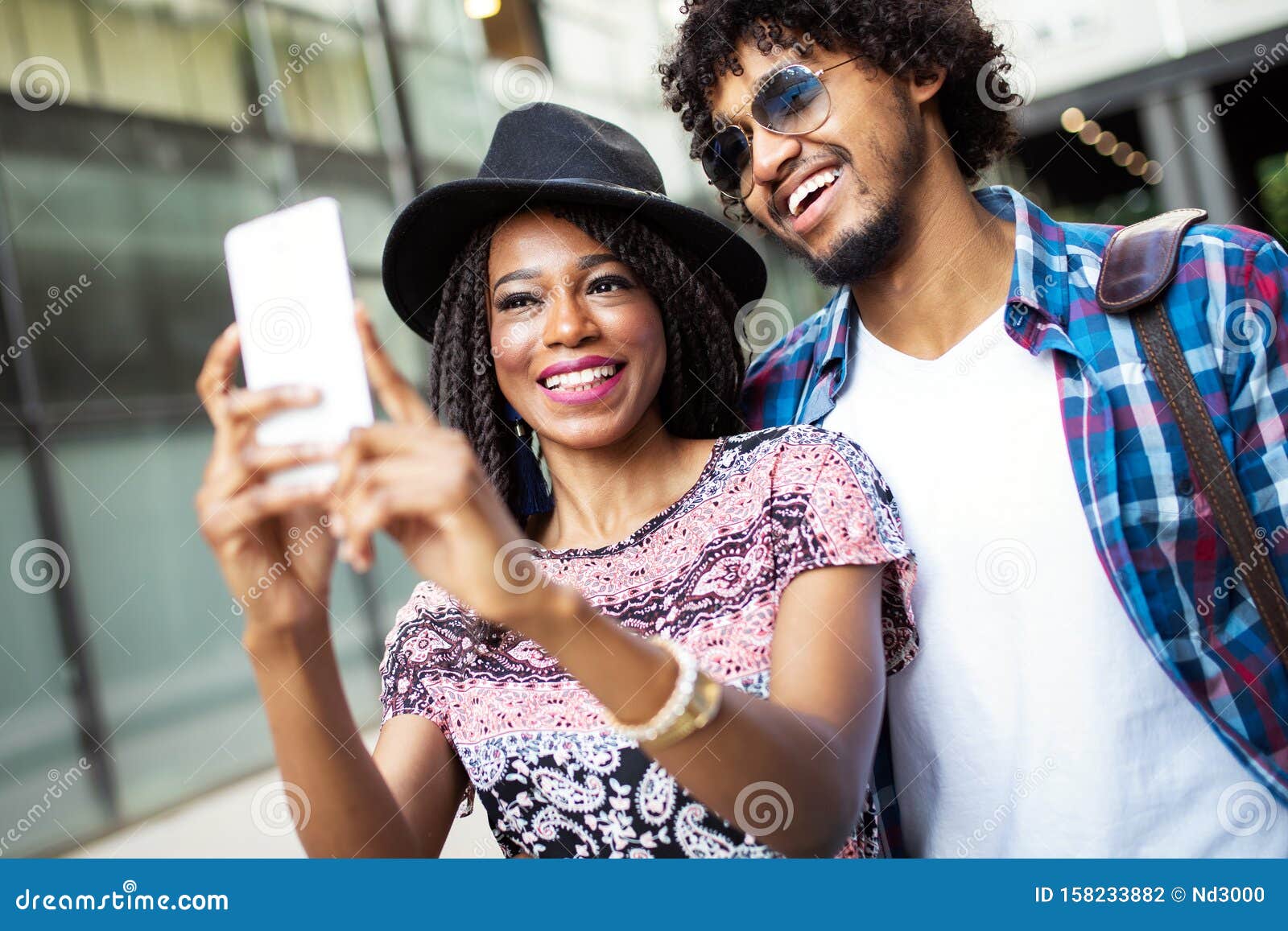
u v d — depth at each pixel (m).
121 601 4.23
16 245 4.09
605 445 1.29
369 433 0.78
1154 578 1.30
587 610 0.83
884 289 1.49
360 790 1.03
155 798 4.19
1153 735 1.29
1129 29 8.04
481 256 1.30
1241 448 1.29
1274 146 9.88
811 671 1.05
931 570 1.39
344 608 4.92
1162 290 1.31
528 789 1.19
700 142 1.60
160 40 4.67
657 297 1.32
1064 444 1.36
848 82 1.41
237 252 0.84
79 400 4.22
